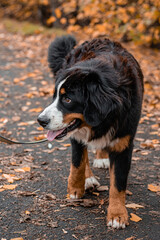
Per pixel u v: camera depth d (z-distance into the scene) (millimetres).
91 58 2820
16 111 5660
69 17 11188
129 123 2727
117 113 2572
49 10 13125
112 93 2490
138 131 4996
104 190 3375
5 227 2723
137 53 9789
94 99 2498
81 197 3209
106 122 2639
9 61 8656
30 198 3174
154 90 6906
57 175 3650
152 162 4047
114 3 7473
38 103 6004
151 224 2816
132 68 2852
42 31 11930
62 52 3641
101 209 3025
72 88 2568
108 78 2535
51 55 3697
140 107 2891
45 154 4195
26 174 3629
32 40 11000
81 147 3051
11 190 3299
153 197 3270
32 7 15227
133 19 8031
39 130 4938
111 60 2740
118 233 2680
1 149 4289
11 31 12320
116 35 8297
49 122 2592
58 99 2633
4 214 2895
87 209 3023
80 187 3180
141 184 3523
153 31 8352
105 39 3271
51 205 3057
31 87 6867
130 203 3141
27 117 5426
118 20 7457
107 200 3172
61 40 3695
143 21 7641
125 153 2795
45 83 7074
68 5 7973
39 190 3328
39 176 3613
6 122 5188
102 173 3781
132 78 2752
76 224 2793
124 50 3182
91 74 2516
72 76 2539
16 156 4090
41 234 2648
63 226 2760
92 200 3162
